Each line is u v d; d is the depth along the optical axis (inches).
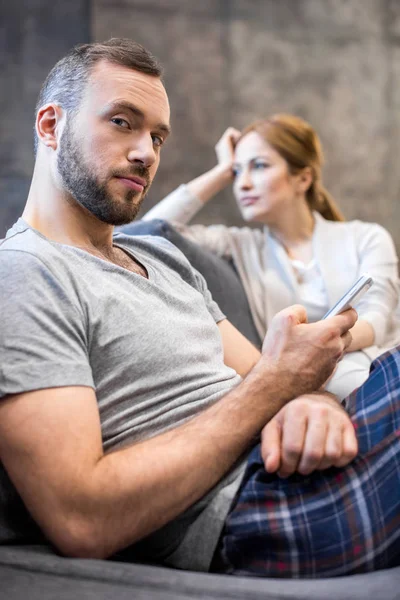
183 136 183.9
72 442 36.0
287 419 38.4
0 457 37.9
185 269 56.4
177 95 183.6
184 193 96.6
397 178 197.8
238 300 77.5
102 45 48.9
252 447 42.2
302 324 44.0
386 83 196.7
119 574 33.7
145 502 36.4
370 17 195.6
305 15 191.8
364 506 36.2
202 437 38.7
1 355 37.3
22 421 36.2
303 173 92.1
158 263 54.8
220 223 184.4
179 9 183.6
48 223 48.1
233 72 187.2
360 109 195.6
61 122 47.9
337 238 89.0
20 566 35.1
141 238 56.8
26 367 37.0
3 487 40.1
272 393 41.3
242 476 39.6
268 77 189.5
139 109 47.2
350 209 195.2
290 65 191.0
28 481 35.9
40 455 35.7
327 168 193.6
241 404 40.5
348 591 31.9
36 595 32.0
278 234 90.6
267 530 36.6
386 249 87.5
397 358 40.3
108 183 46.8
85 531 35.4
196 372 45.3
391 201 197.5
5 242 43.9
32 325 38.0
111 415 41.6
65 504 35.3
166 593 32.3
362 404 39.9
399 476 36.4
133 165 47.1
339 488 36.7
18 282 39.3
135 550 41.7
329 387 70.1
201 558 38.8
